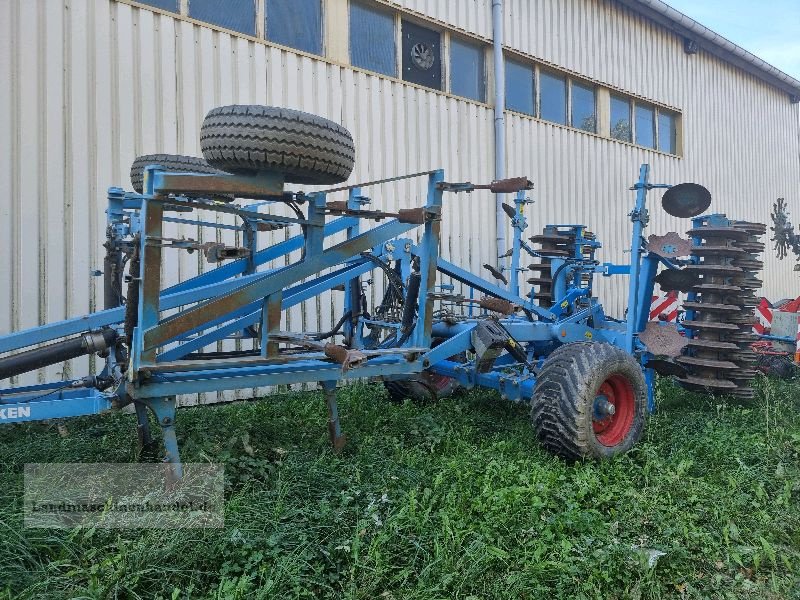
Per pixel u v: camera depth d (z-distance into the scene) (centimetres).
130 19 527
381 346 401
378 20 711
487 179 813
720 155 1247
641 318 523
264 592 208
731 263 548
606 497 311
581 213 952
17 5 474
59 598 203
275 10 618
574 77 945
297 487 292
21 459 341
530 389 411
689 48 1143
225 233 583
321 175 286
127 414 452
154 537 234
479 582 235
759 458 385
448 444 392
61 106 494
